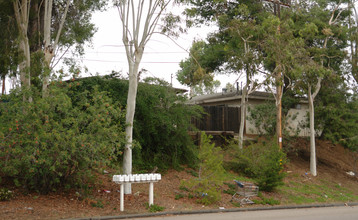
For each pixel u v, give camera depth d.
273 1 17.86
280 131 17.67
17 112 9.77
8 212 8.69
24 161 9.52
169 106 15.29
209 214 10.65
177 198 11.91
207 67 19.78
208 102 29.56
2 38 13.55
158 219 9.51
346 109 20.73
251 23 17.20
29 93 10.15
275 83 16.84
